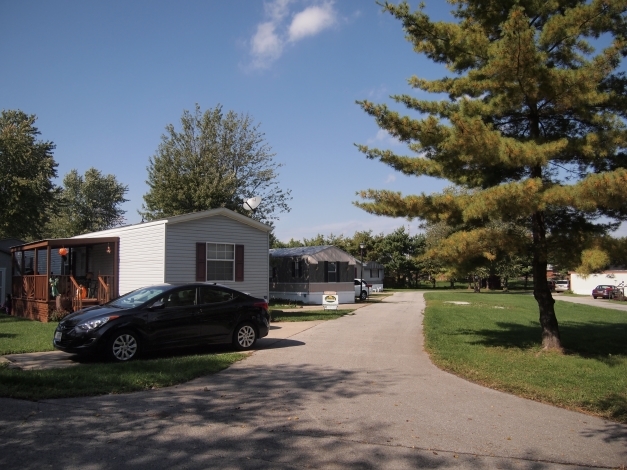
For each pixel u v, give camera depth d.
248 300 11.51
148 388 7.42
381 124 10.63
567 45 10.37
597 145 9.99
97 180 54.78
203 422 5.86
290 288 29.42
